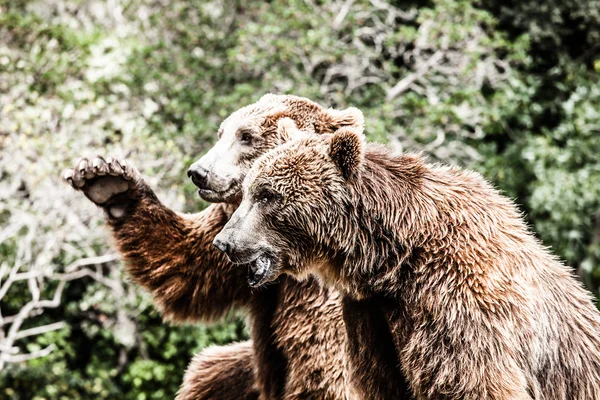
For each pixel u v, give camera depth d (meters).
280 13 15.35
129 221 6.68
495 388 5.12
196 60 14.98
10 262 14.00
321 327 6.38
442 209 5.46
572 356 5.66
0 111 13.45
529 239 5.65
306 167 5.43
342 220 5.43
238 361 7.28
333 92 15.06
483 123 14.85
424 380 5.27
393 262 5.39
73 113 13.46
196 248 6.68
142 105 14.41
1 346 11.96
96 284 14.77
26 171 12.88
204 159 6.31
